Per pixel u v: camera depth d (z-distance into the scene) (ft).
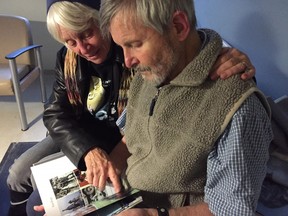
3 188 5.79
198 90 2.29
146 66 2.22
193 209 2.53
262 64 4.11
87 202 2.90
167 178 2.60
